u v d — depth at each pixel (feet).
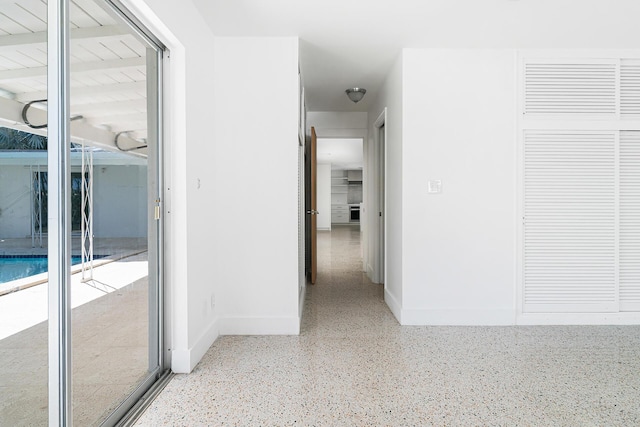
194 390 7.31
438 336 10.32
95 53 5.67
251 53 10.44
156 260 7.82
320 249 28.81
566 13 9.07
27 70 4.39
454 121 11.23
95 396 5.77
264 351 9.28
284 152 10.50
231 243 10.51
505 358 8.84
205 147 9.43
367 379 7.79
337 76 13.74
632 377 7.88
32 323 4.49
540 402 6.90
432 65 11.18
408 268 11.28
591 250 11.34
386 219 13.96
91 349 5.66
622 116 11.34
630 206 11.47
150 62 7.52
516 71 11.23
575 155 11.28
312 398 7.02
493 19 9.37
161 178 7.95
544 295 11.37
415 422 6.27
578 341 9.93
